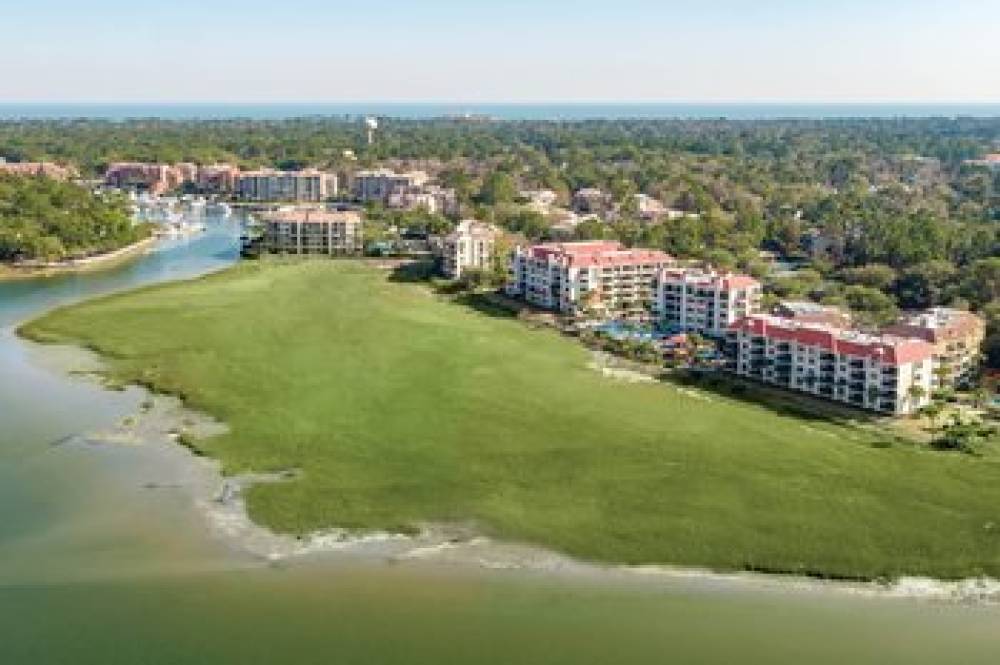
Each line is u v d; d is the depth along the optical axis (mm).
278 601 132500
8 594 132750
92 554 143875
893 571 143250
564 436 192250
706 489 168875
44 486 166500
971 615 132500
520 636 125562
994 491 169250
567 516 158875
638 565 144250
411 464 178375
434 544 149500
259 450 183875
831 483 171875
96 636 123625
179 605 130875
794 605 134125
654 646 123875
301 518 156625
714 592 137250
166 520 155000
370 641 123812
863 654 123000
